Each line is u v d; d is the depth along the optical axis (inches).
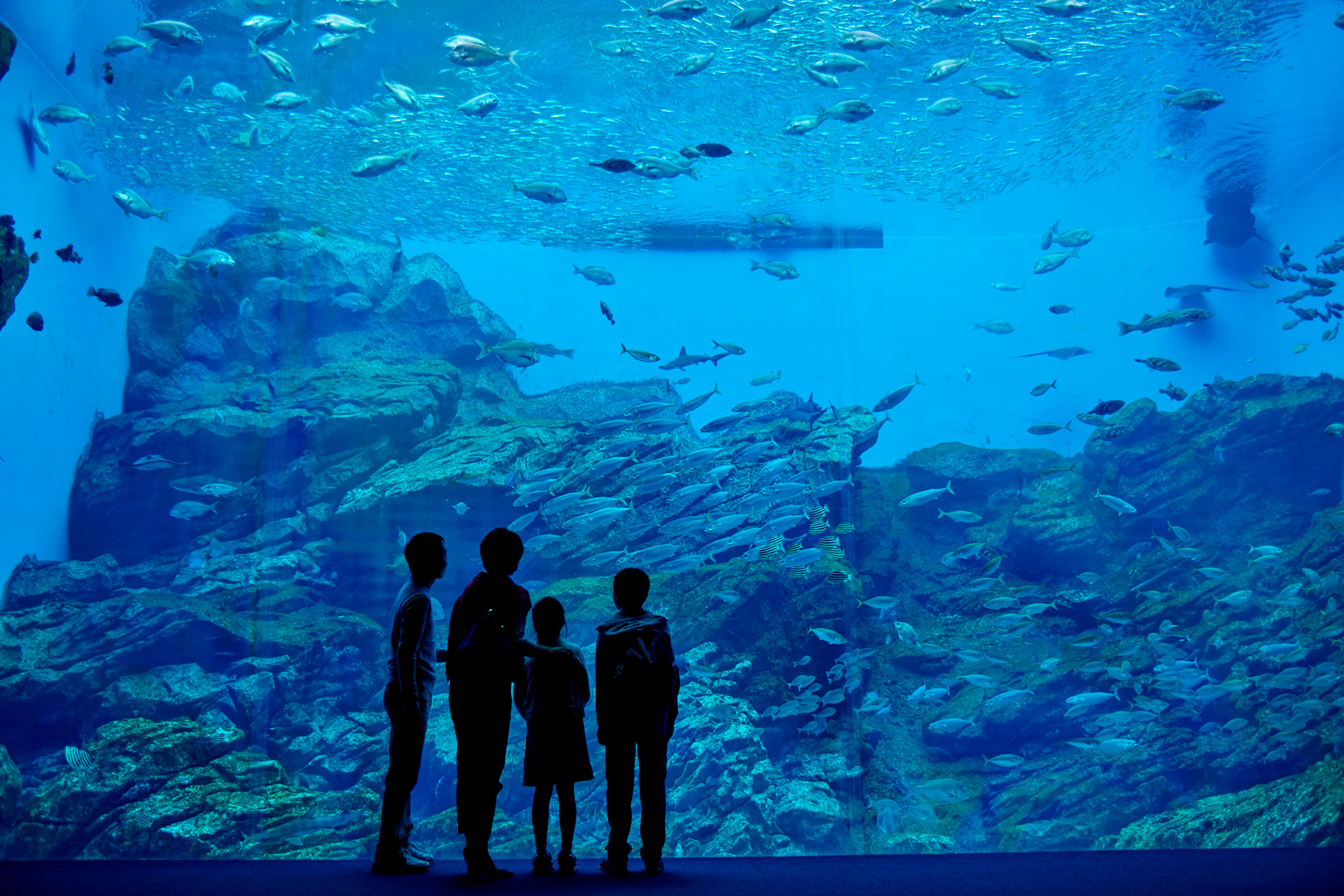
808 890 127.0
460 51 353.4
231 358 470.9
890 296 525.3
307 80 454.9
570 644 157.0
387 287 512.1
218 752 361.7
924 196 511.5
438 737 400.8
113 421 421.1
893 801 414.6
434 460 479.2
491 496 472.4
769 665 426.6
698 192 498.6
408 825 151.3
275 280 482.0
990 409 527.2
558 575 469.1
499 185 494.9
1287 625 442.9
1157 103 466.0
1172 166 501.7
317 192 493.0
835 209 504.7
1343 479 479.8
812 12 438.0
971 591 490.3
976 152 488.7
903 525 516.4
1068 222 528.7
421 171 492.7
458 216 511.2
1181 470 498.9
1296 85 447.8
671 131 477.7
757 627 433.1
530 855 358.9
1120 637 465.4
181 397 445.4
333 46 397.7
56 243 378.3
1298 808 356.5
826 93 458.6
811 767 407.5
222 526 447.8
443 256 519.8
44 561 383.6
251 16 418.6
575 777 151.2
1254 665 436.8
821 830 387.5
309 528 465.4
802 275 510.9
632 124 478.9
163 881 137.2
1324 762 374.6
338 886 130.3
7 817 331.6
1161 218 518.6
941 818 412.2
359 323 509.0
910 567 507.5
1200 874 134.6
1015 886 127.6
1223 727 420.8
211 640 412.5
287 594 445.1
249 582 439.2
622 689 151.6
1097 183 517.7
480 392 515.8
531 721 153.2
